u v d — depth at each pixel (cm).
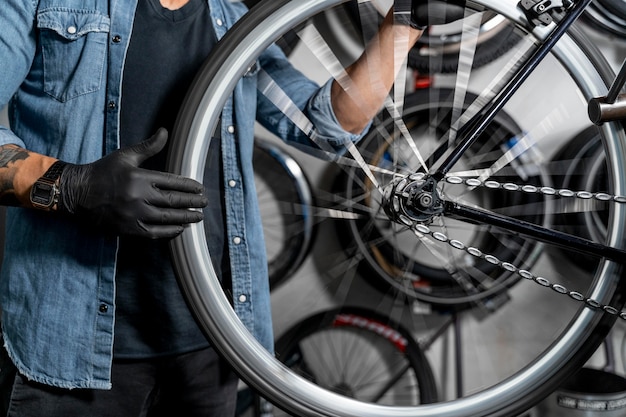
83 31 88
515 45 157
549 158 167
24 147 89
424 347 172
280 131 110
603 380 155
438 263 164
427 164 97
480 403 91
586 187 158
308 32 147
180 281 85
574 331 91
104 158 82
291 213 167
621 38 160
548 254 170
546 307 174
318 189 168
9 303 92
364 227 161
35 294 89
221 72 83
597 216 160
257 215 99
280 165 166
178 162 83
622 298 90
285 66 110
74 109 88
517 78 85
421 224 87
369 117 100
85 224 83
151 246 93
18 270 91
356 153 99
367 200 151
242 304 96
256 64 99
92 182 80
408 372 176
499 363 177
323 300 172
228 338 86
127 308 94
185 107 83
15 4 86
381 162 149
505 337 176
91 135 88
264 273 99
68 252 89
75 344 89
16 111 93
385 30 95
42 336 89
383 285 165
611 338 165
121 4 90
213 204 98
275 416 166
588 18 158
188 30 95
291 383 88
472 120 90
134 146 82
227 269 100
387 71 97
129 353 95
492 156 158
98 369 90
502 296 168
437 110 156
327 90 101
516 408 92
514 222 87
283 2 83
